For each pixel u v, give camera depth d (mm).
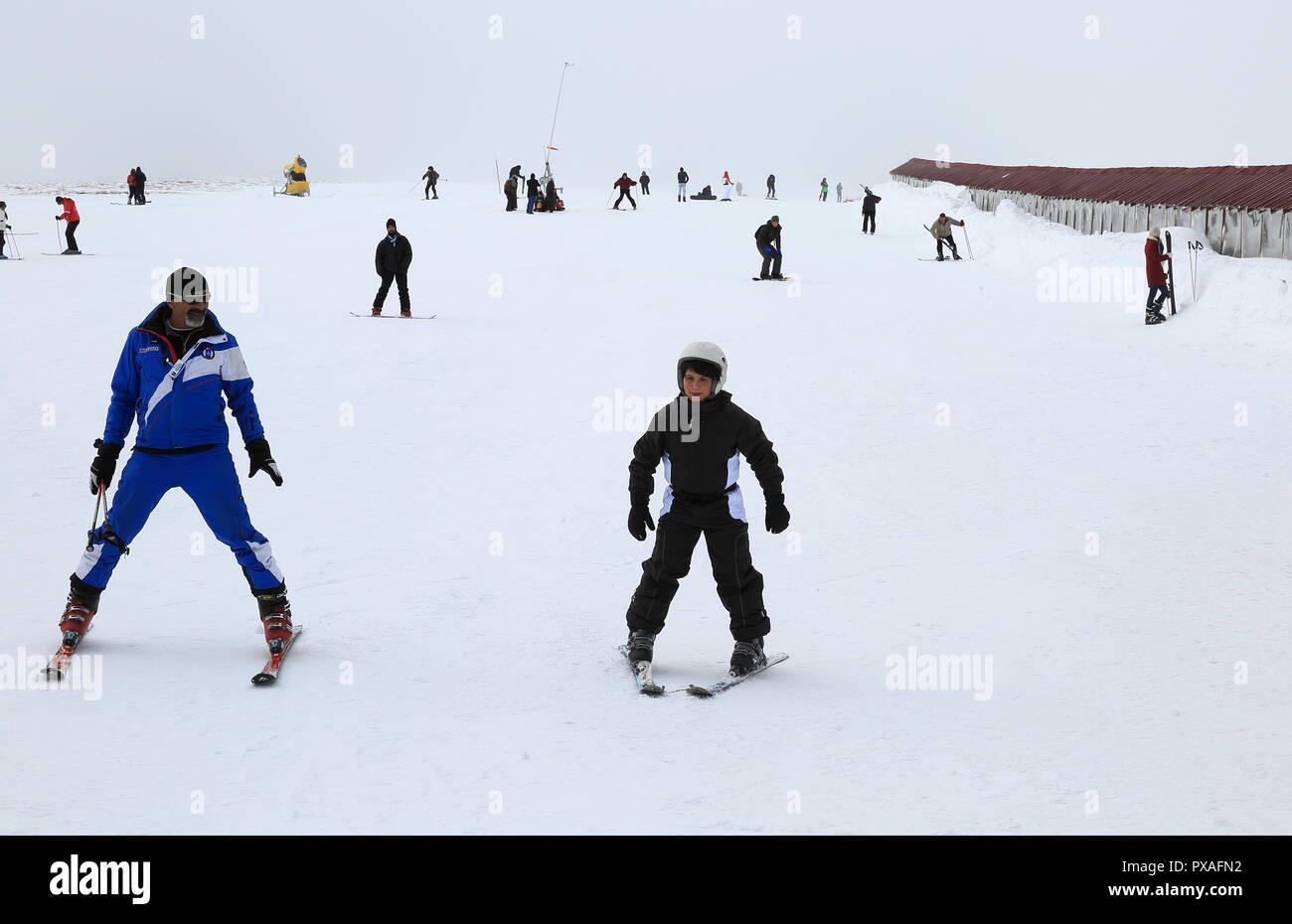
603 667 5523
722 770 4355
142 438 5301
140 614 6137
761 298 21578
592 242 32562
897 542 7816
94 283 22250
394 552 7504
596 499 8992
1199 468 9891
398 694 5078
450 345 16484
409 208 46500
